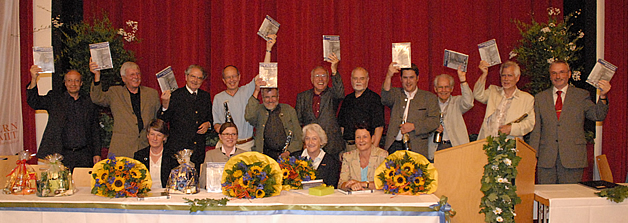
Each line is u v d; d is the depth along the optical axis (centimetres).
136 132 443
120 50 509
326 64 558
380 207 258
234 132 352
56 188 283
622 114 550
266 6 559
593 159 532
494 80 558
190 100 448
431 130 438
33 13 539
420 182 283
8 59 514
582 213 291
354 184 306
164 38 561
